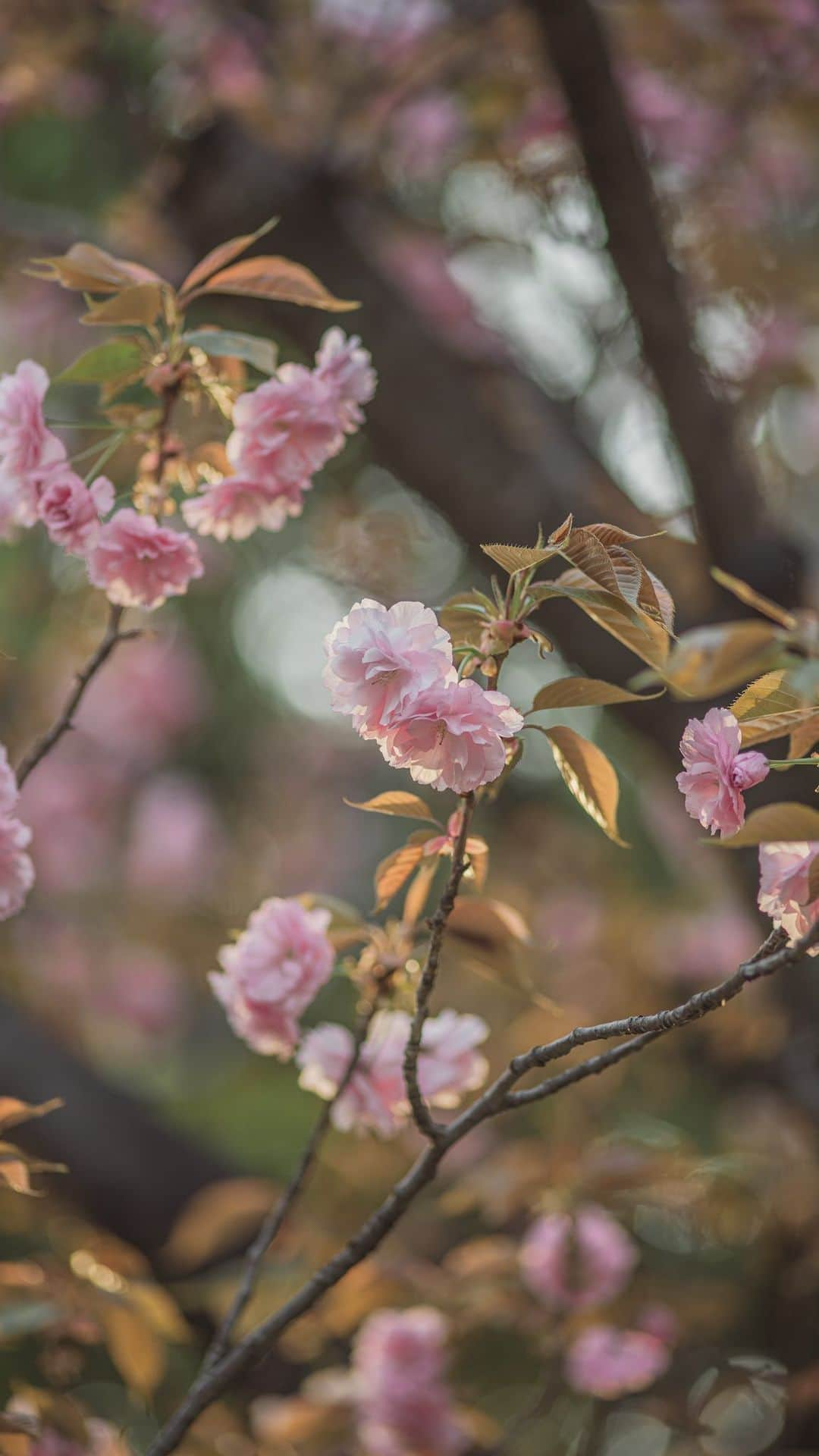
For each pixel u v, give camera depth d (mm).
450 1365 2131
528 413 2688
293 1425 2047
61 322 3408
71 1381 1929
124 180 2738
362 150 2561
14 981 3725
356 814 5562
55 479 1661
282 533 4738
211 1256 2518
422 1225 2498
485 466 2488
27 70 2650
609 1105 3131
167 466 1722
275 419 1690
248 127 2568
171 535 1666
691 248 2904
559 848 4000
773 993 2432
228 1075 4730
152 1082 5266
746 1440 2605
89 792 4633
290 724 5547
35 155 2789
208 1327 2477
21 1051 2795
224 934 4559
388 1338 2057
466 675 1582
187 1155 2799
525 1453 2289
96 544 1663
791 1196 2445
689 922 3283
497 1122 2824
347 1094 1745
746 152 2895
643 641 1617
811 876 1527
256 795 5344
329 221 2539
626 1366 2129
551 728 1602
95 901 4504
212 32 2562
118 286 1708
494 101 2684
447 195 3189
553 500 2482
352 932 1741
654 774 2959
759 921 2457
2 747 1629
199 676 4984
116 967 4438
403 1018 1761
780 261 2973
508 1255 2117
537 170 2773
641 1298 2184
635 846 4102
